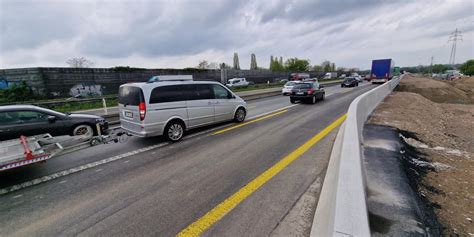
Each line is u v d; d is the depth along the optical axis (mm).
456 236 2418
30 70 17562
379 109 9820
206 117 7133
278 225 2596
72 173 4230
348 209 1779
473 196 3275
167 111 6070
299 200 3090
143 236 2498
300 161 4469
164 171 4211
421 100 15797
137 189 3553
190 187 3561
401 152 4574
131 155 5145
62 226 2717
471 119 12211
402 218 2271
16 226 2750
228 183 3648
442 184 3666
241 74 36625
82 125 6945
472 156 5191
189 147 5637
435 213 2828
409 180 3250
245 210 2902
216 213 2859
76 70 19422
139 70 23984
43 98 17891
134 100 5879
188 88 6664
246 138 6258
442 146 5977
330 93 20812
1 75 17562
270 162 4469
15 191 3602
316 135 6379
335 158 4559
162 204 3107
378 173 3377
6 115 5738
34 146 4203
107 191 3525
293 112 10625
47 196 3436
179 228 2609
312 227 2506
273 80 43031
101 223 2746
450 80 58438
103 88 21234
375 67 33406
